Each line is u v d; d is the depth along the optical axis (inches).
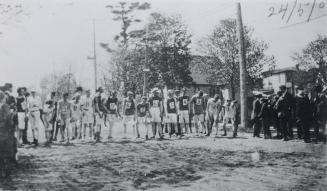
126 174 284.0
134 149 410.9
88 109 504.4
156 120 507.5
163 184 254.5
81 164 321.1
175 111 528.1
